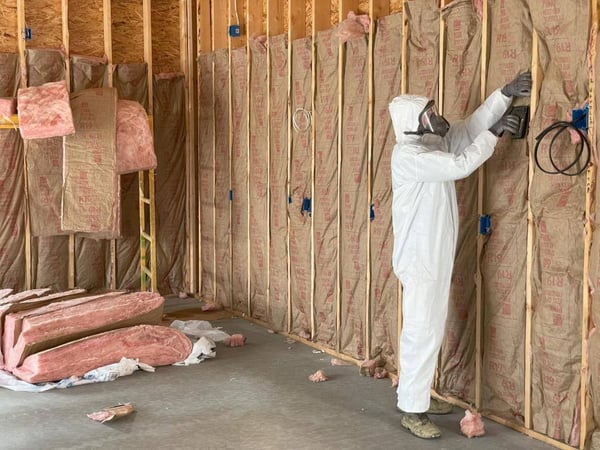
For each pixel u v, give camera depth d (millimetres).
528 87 3975
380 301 5270
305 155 6070
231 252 7250
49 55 7043
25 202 6949
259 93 6684
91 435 4113
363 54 5348
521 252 4141
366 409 4523
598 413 3693
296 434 4117
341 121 5574
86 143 6199
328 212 5801
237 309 7215
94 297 5625
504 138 4188
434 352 4082
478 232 4383
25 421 4344
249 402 4660
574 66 3754
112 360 5270
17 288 7023
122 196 7566
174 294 8070
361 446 3947
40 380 4996
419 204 4035
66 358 5082
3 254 6918
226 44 7504
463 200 4516
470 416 4121
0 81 6844
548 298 3963
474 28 4438
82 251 7332
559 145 3832
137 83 7543
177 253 8055
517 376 4199
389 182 5133
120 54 7621
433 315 4062
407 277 4102
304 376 5211
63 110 5867
